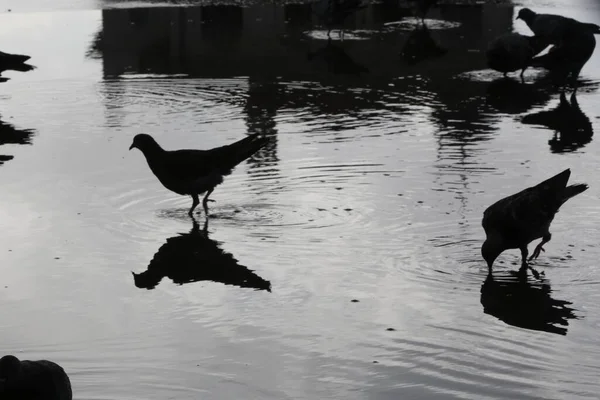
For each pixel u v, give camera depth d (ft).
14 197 40.19
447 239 35.14
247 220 37.55
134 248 34.58
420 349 26.40
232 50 75.41
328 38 80.18
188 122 53.52
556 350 26.37
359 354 26.11
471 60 72.69
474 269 32.55
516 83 64.95
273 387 24.27
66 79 64.95
